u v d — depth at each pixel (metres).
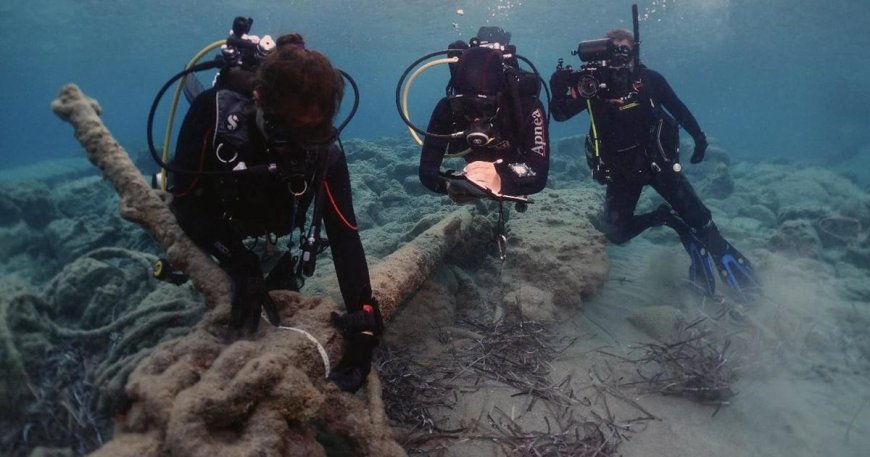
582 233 4.77
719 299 4.63
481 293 4.47
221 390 1.57
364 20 30.06
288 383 1.67
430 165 3.22
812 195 10.16
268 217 1.99
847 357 3.93
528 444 2.61
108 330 2.93
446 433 2.69
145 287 3.57
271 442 1.54
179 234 2.17
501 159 3.21
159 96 1.84
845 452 2.79
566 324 4.08
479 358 3.39
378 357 3.21
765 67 54.59
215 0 26.44
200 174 1.75
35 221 7.91
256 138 1.78
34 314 2.99
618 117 4.62
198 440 1.45
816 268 5.77
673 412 3.06
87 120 2.18
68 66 57.91
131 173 2.19
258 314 1.92
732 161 18.39
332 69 1.58
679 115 4.98
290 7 27.31
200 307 2.94
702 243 4.89
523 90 3.17
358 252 2.20
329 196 2.09
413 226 5.38
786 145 40.88
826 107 46.47
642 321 4.14
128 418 1.65
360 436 2.02
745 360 3.61
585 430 2.79
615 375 3.44
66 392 2.58
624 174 4.85
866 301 5.07
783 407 3.21
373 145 13.12
